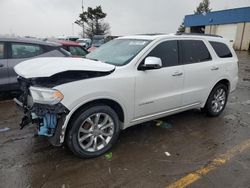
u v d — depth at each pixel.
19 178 3.39
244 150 4.33
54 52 7.12
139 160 3.91
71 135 3.65
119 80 3.95
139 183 3.35
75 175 3.48
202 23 42.34
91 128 3.84
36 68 3.67
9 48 6.60
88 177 3.45
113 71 3.98
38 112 3.51
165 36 4.79
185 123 5.51
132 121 4.35
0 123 5.23
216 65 5.59
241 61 20.98
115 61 4.41
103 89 3.76
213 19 39.84
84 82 3.61
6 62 6.52
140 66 4.28
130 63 4.21
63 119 3.50
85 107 3.74
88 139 3.88
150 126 5.28
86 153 3.83
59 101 3.43
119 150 4.21
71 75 3.66
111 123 4.02
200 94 5.38
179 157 4.04
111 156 4.00
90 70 3.67
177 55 4.90
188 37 5.20
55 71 3.43
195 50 5.27
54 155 3.98
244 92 8.88
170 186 3.30
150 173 3.58
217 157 4.07
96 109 3.79
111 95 3.87
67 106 3.47
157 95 4.55
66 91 3.46
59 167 3.66
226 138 4.81
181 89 4.95
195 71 5.12
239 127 5.39
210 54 5.57
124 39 5.14
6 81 6.54
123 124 4.24
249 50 34.28
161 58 4.63
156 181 3.40
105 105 3.90
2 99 7.01
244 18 34.44
